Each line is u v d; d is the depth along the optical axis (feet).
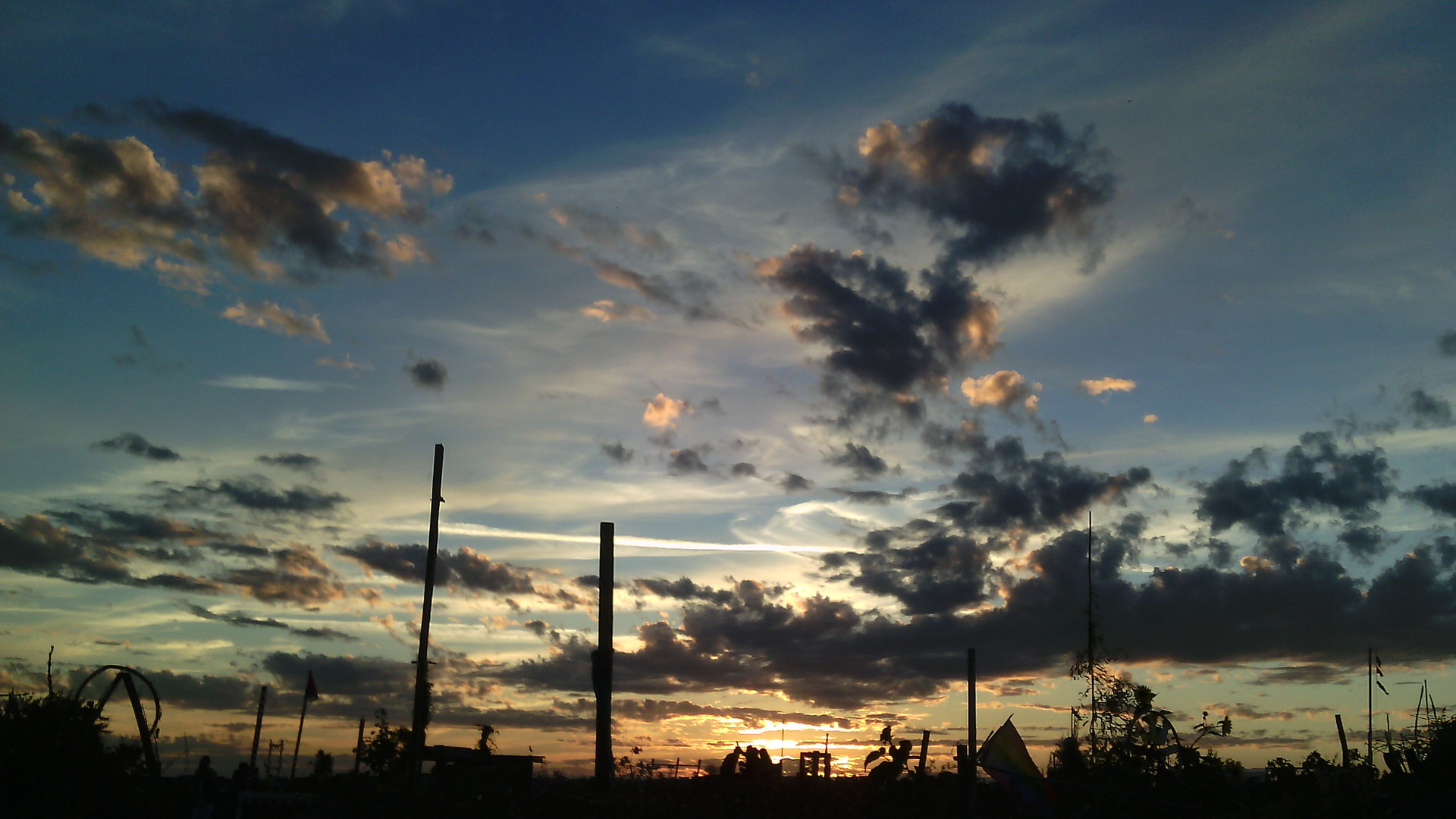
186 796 56.95
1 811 47.62
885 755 69.56
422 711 74.74
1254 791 62.39
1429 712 56.18
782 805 68.80
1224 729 61.31
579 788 75.05
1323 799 52.31
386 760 84.43
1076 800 56.65
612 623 86.43
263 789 74.59
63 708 50.26
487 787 74.13
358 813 69.56
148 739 52.54
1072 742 64.59
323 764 90.48
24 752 48.08
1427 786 52.11
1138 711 62.34
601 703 82.79
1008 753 54.24
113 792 52.65
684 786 75.00
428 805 69.72
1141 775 59.47
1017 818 60.29
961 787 63.67
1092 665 65.51
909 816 64.64
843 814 66.03
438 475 82.94
